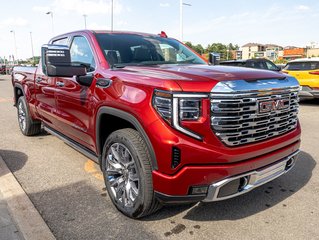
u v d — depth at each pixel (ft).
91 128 11.89
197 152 8.45
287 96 10.21
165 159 8.61
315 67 33.42
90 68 12.32
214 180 8.66
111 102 10.21
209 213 10.74
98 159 12.04
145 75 9.66
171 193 8.80
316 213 10.76
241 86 8.75
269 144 9.62
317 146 18.44
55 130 16.76
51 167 15.10
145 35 14.80
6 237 9.30
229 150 8.73
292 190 12.47
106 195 12.12
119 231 9.72
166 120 8.56
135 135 9.66
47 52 10.91
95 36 13.08
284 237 9.44
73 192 12.39
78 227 9.95
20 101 20.58
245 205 11.28
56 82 14.60
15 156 16.70
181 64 12.91
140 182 9.43
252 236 9.48
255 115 9.09
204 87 8.50
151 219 10.36
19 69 20.59
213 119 8.52
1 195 11.92
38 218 10.28
